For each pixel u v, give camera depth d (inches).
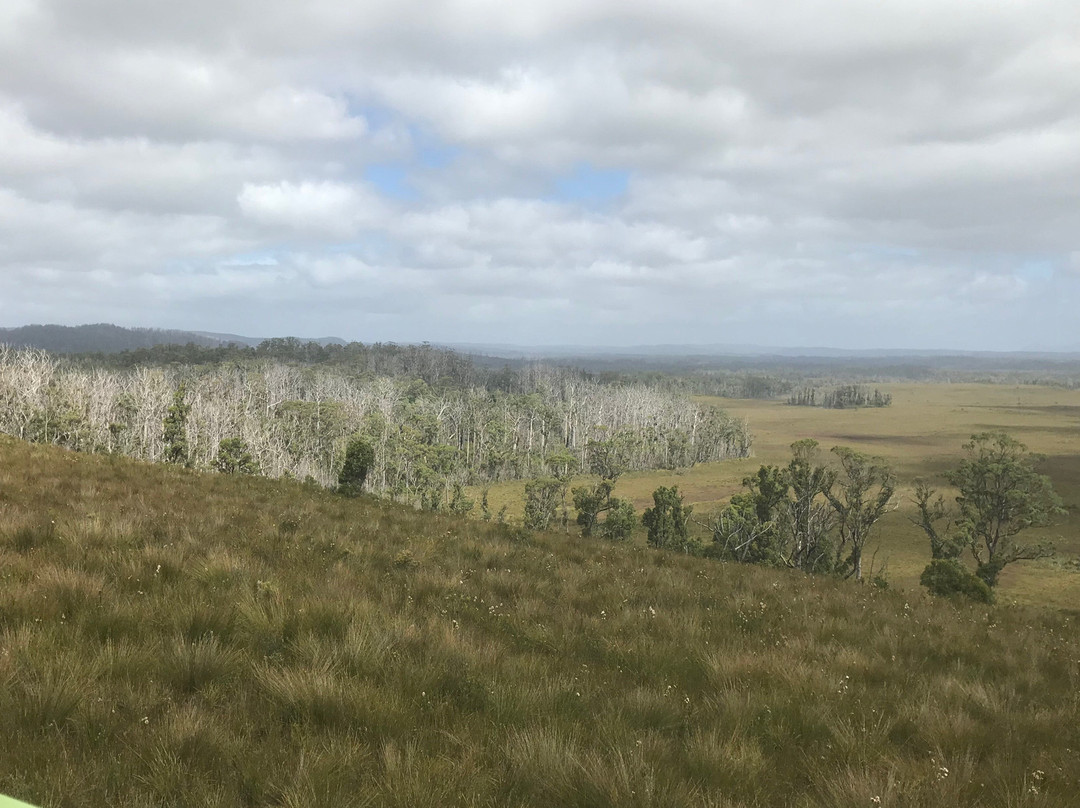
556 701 211.2
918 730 225.8
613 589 416.8
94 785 130.6
